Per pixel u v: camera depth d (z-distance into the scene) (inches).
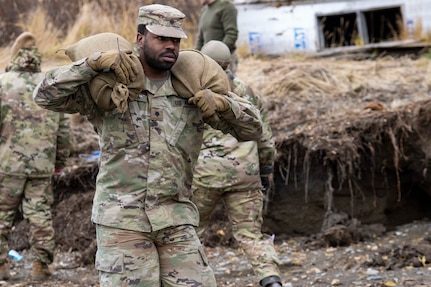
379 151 366.6
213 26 397.1
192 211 194.2
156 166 187.6
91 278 316.5
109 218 186.1
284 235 368.8
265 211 368.2
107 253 185.2
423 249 313.0
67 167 390.0
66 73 179.2
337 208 366.0
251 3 544.1
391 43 521.7
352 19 575.2
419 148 363.6
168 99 190.5
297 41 537.0
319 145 361.4
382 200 369.4
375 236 355.6
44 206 312.5
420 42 520.4
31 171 306.8
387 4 531.5
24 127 306.2
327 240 346.9
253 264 252.5
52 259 313.4
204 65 193.9
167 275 188.1
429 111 359.9
